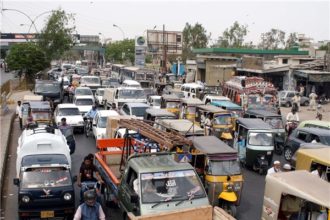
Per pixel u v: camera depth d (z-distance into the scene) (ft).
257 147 61.62
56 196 37.81
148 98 114.83
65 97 142.20
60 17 212.43
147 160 36.01
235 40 346.74
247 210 46.03
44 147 43.37
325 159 44.98
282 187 33.88
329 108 143.02
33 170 39.63
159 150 45.27
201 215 29.71
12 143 76.13
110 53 358.64
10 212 43.09
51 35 210.18
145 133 43.68
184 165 35.01
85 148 73.82
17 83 173.99
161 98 102.99
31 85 173.47
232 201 42.68
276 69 169.58
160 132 43.93
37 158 41.42
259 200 49.60
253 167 62.80
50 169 39.93
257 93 106.32
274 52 220.64
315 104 138.10
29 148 43.24
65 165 40.50
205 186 44.09
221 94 130.93
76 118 86.94
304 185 33.37
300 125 73.00
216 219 29.58
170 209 31.63
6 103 114.32
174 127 61.05
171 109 95.86
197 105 86.74
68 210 38.34
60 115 87.30
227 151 44.88
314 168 46.29
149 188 32.58
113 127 68.69
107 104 110.52
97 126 76.95
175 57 279.08
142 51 223.10
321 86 159.33
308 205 31.40
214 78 199.93
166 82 173.88
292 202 34.27
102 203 41.78
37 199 37.32
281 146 74.84
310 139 62.64
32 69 176.65
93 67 297.74
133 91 104.27
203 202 32.83
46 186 38.11
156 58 275.59
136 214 32.01
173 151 39.32
